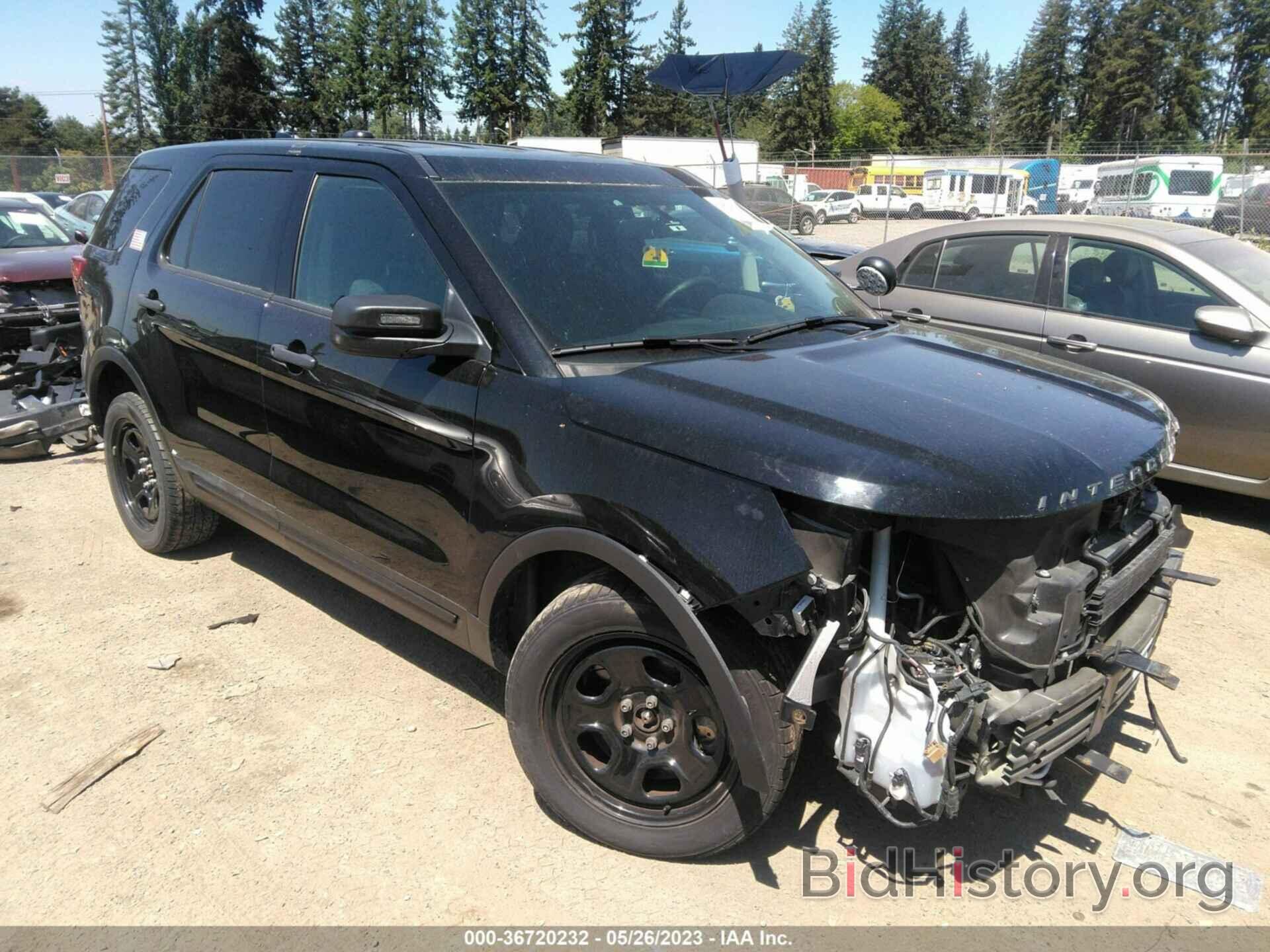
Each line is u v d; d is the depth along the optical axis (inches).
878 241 1047.6
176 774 120.3
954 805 89.2
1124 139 3272.6
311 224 137.3
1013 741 90.3
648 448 95.7
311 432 132.1
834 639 90.4
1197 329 206.4
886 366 114.3
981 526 91.9
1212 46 3142.2
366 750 125.3
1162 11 3161.9
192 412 157.6
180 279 159.2
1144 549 107.7
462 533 112.2
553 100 3006.9
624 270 123.3
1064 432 99.1
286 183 143.9
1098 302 221.9
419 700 137.3
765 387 102.0
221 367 147.8
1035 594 91.8
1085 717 96.7
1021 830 112.3
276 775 120.0
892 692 89.7
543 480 102.2
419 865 105.0
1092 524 97.3
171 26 3196.4
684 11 3250.5
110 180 1358.3
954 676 90.1
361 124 2869.1
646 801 104.4
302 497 137.7
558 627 101.9
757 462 89.9
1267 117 3137.3
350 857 106.0
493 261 114.7
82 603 166.2
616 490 96.1
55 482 235.1
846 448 89.8
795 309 133.4
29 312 295.4
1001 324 235.1
